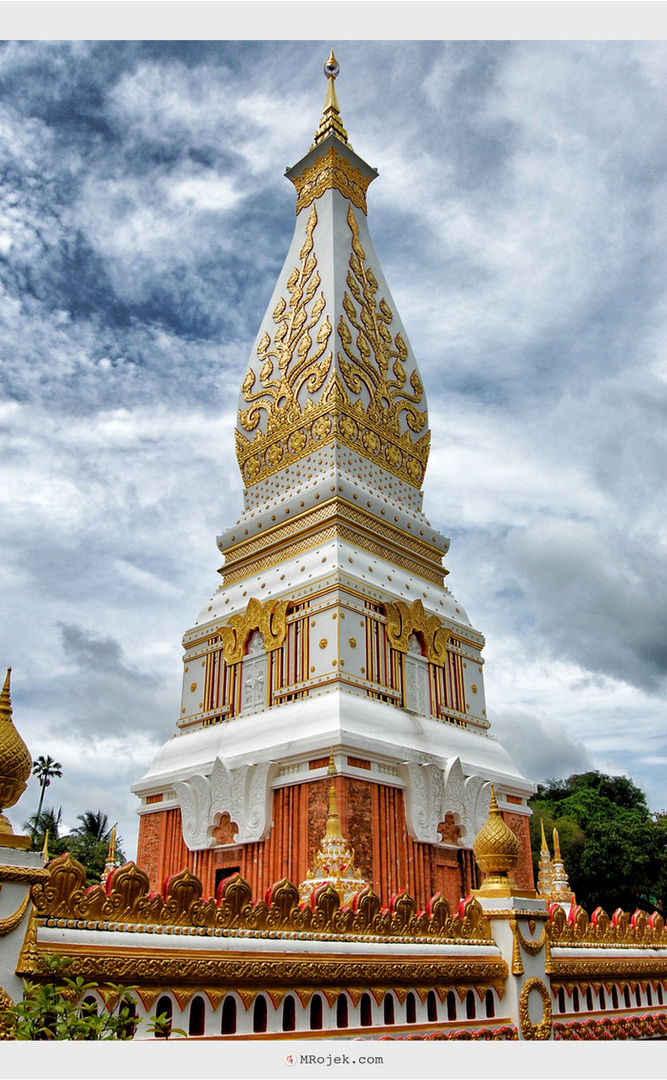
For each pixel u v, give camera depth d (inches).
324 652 884.0
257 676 957.2
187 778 916.0
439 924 466.6
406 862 797.9
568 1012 534.3
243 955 347.9
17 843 285.3
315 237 1213.1
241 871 816.9
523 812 973.8
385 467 1109.1
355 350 1123.9
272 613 957.8
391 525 1055.0
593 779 2596.0
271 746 831.7
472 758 933.2
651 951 652.7
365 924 426.3
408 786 823.1
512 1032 473.7
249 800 828.0
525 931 509.7
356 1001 393.1
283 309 1203.9
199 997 329.4
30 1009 257.3
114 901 315.3
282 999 357.7
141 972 307.4
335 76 1333.7
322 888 413.1
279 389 1144.2
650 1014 610.2
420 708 946.1
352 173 1280.8
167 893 335.6
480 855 530.0
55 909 296.7
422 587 1050.7
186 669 1065.5
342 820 751.7
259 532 1074.7
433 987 440.8
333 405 1056.2
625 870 1749.5
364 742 791.7
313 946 383.9
